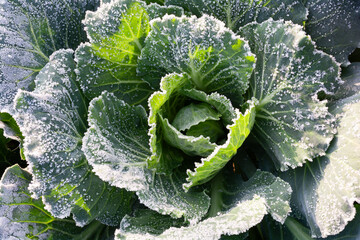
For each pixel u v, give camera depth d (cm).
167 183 78
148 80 80
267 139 79
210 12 80
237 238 76
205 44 75
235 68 76
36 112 73
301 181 77
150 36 75
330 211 73
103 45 76
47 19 80
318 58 74
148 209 79
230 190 81
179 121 77
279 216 73
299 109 75
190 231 70
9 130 79
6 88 77
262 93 77
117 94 80
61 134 74
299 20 79
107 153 73
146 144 79
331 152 75
